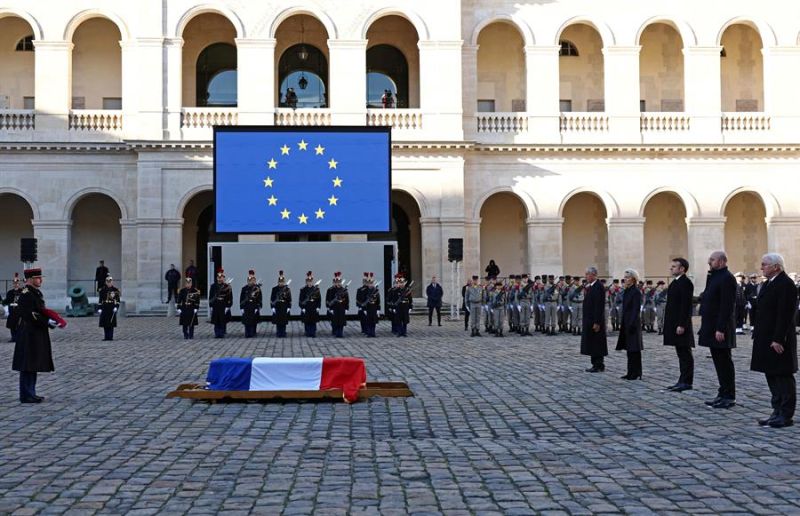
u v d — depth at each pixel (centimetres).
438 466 981
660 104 4616
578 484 894
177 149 4097
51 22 4178
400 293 3030
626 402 1462
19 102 4434
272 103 4150
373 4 4203
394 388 1581
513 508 803
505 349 2505
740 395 1535
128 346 2594
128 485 899
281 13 4159
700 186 4384
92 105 4412
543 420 1299
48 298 4144
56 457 1041
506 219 4612
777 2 4428
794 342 1205
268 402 1481
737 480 903
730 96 4641
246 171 3538
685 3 4400
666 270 4622
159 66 4106
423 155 4194
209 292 3147
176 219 4094
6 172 4150
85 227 4447
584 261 4638
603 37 4369
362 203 3562
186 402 1483
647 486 884
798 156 4409
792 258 4400
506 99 4572
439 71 4209
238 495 856
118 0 4209
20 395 1477
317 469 968
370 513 789
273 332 3241
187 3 4128
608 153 4350
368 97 4547
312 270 3378
